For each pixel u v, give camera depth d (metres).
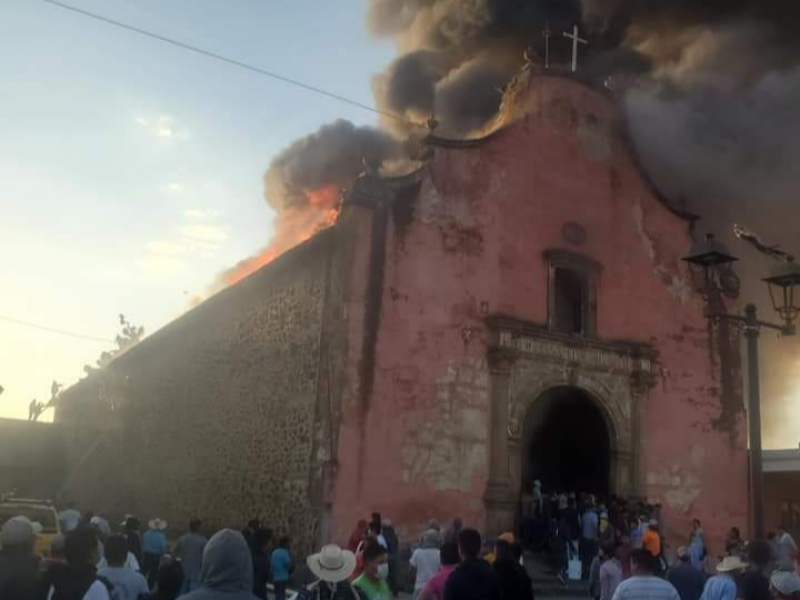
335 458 17.20
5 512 14.66
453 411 18.83
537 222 21.36
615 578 10.85
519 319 20.25
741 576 6.01
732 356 23.98
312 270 19.45
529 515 19.22
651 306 22.94
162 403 26.39
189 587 12.07
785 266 10.50
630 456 21.50
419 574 11.23
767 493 24.69
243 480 20.36
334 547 6.11
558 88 22.81
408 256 19.03
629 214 23.23
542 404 21.23
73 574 4.97
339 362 17.67
